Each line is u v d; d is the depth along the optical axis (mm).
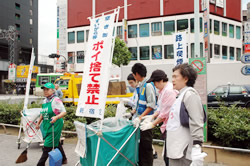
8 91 39719
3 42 43594
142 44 28375
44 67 48250
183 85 2264
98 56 3307
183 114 2127
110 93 11102
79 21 31875
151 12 28000
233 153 4781
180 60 6602
